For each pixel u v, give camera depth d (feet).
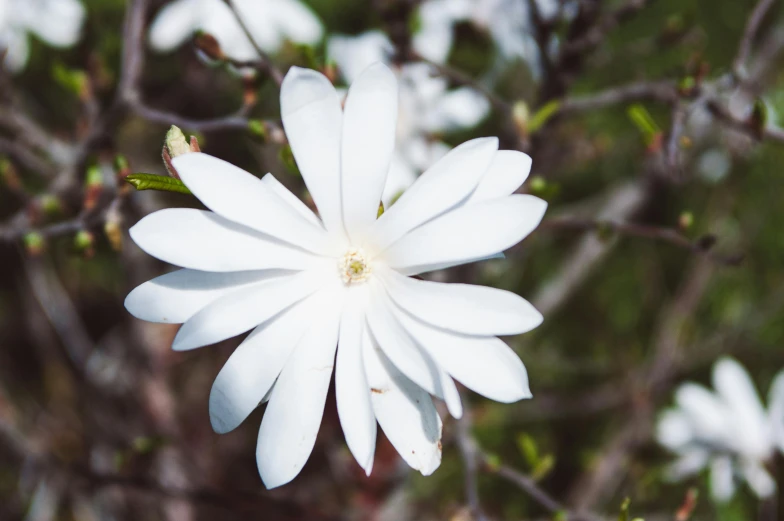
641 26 2.53
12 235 1.62
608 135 2.49
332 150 1.30
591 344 2.70
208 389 2.66
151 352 2.41
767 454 2.16
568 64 1.74
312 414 1.28
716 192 2.62
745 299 2.65
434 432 1.28
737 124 1.63
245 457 2.67
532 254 2.60
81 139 1.85
